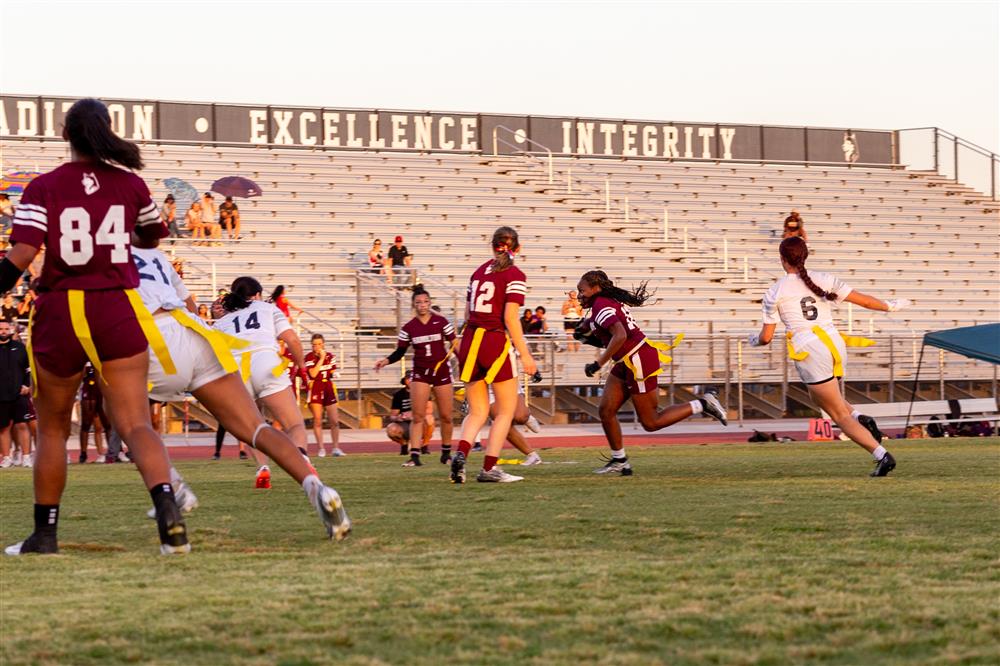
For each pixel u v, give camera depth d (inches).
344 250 1510.8
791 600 187.0
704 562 230.4
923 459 649.0
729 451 812.6
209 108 1738.4
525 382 1246.9
